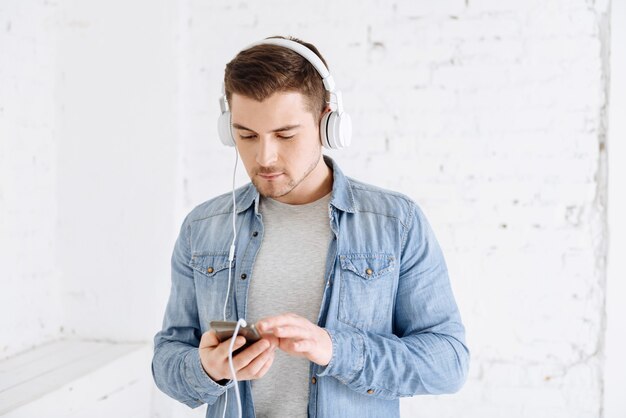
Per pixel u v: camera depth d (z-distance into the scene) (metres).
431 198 1.97
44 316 2.04
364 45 2.00
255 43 1.14
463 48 1.95
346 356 1.04
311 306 1.16
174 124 2.05
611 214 1.85
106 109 2.07
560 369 1.91
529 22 1.90
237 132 1.10
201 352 1.04
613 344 1.87
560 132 1.89
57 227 2.11
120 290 2.09
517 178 1.92
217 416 1.20
